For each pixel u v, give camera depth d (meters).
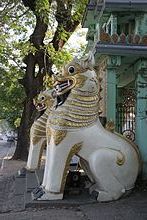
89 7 13.55
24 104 21.25
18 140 21.17
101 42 10.73
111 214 8.23
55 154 9.34
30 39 20.41
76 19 19.91
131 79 13.91
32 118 20.55
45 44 20.78
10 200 10.05
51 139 9.52
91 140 9.43
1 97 24.67
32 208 8.98
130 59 11.53
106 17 12.17
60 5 19.73
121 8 10.91
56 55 19.84
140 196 9.73
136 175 9.90
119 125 14.62
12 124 37.12
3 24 20.55
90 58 9.55
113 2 10.70
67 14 19.97
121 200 9.41
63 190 9.43
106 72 11.36
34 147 14.07
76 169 12.02
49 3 19.25
